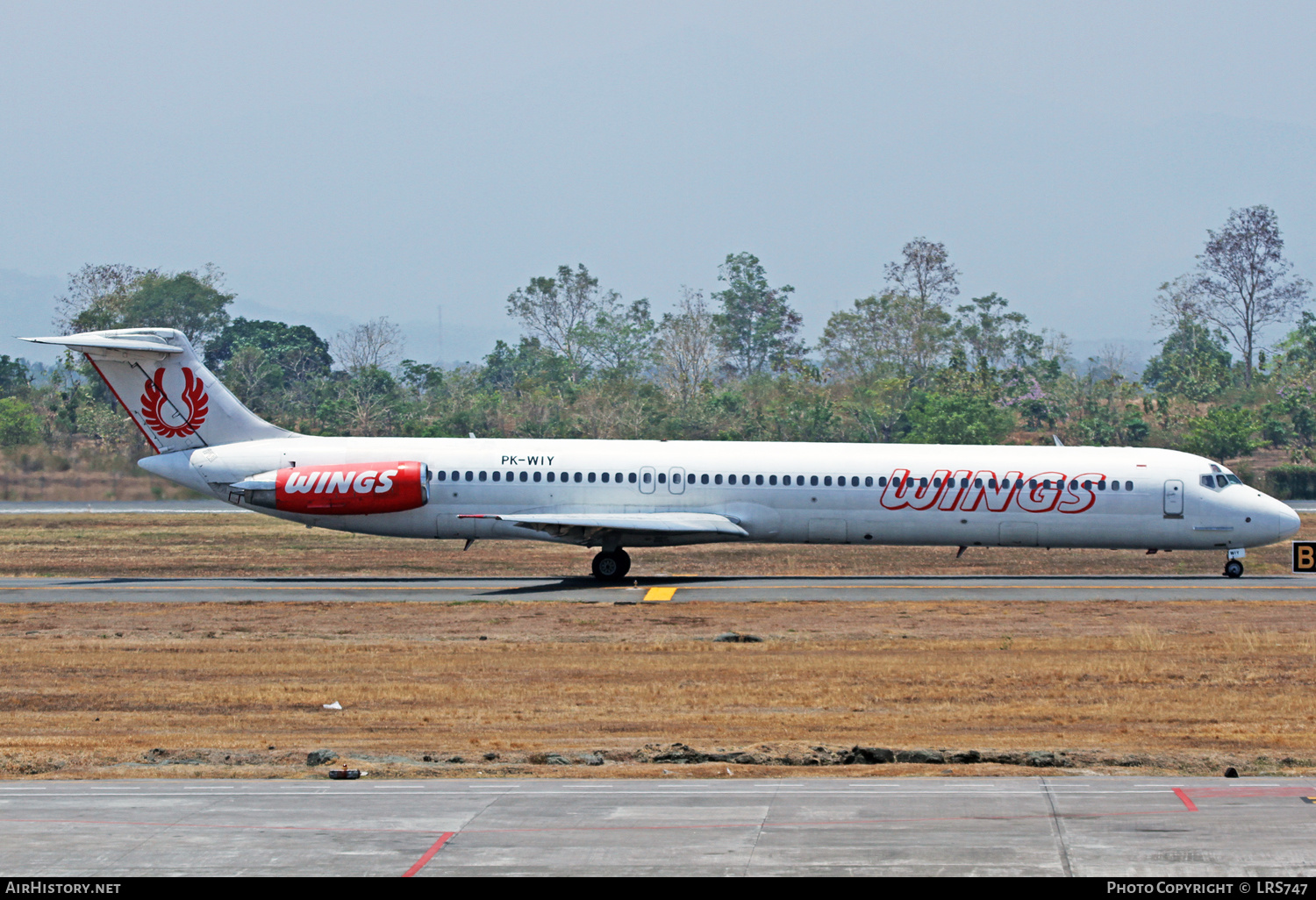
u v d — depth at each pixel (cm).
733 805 5988
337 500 16312
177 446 16950
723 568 18888
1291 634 12194
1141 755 7438
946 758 7394
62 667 10706
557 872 5022
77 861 5150
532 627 12875
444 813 5853
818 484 16550
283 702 9319
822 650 11488
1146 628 12631
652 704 9244
